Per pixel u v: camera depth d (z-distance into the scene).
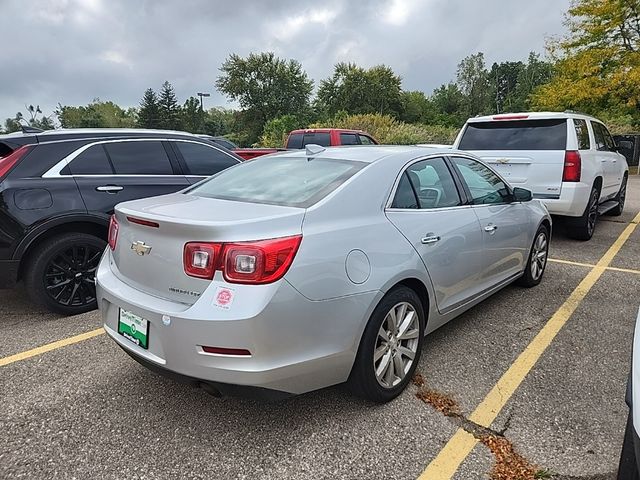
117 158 4.69
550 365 3.34
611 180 7.98
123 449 2.48
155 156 4.95
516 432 2.61
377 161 3.10
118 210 2.81
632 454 1.95
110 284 2.78
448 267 3.28
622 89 18.17
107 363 3.41
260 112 51.91
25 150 4.23
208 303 2.26
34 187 4.11
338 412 2.79
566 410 2.80
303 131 12.74
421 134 27.86
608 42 19.12
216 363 2.26
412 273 2.90
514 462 2.37
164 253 2.47
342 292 2.49
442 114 64.44
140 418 2.74
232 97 52.59
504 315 4.22
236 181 3.26
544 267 5.15
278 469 2.33
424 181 3.33
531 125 6.54
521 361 3.40
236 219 2.36
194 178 5.11
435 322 3.33
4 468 2.34
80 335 3.90
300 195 2.75
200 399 2.94
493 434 2.59
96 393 3.01
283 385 2.35
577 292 4.80
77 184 4.32
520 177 6.48
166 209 2.66
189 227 2.33
